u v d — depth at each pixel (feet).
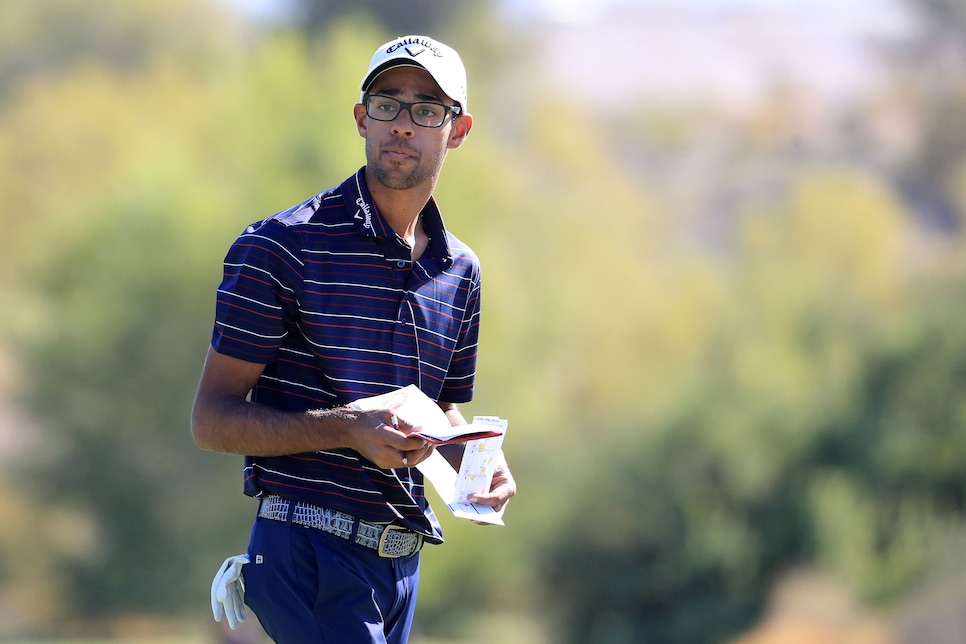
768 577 286.05
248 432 33.68
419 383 36.94
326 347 35.27
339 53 290.15
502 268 291.58
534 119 515.50
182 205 267.59
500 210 300.20
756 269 411.54
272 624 36.11
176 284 266.36
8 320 282.36
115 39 439.63
